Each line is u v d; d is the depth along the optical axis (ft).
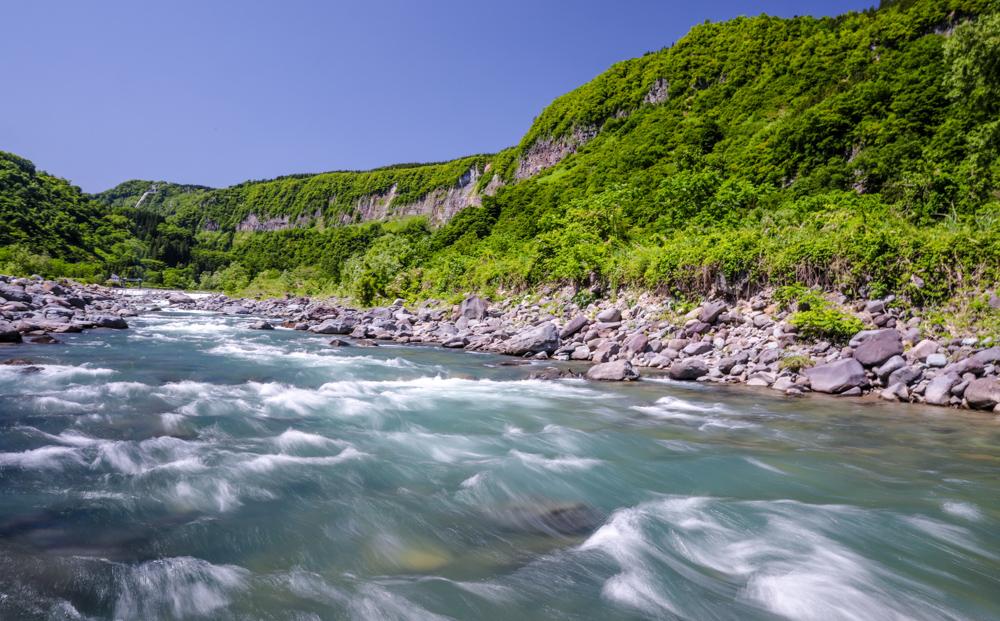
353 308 111.55
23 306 70.33
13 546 12.28
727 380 39.09
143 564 11.88
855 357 36.78
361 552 13.10
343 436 23.11
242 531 13.79
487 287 89.76
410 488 17.44
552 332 54.39
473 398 32.32
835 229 50.57
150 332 64.90
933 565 13.50
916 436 24.82
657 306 56.59
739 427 26.35
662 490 18.13
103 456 18.71
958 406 30.78
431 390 34.55
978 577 12.96
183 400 27.73
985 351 32.22
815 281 47.11
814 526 15.55
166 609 10.30
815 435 24.94
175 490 16.19
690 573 12.85
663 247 65.72
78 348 46.80
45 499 15.06
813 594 12.07
